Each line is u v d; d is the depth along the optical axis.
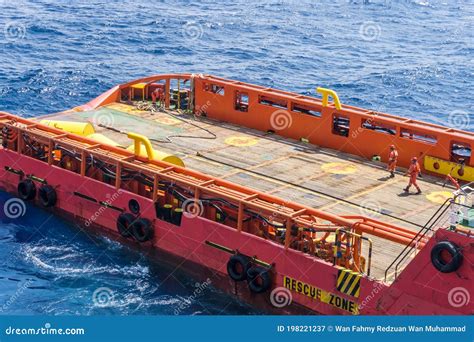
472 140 38.00
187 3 116.12
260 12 111.06
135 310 31.78
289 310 30.95
